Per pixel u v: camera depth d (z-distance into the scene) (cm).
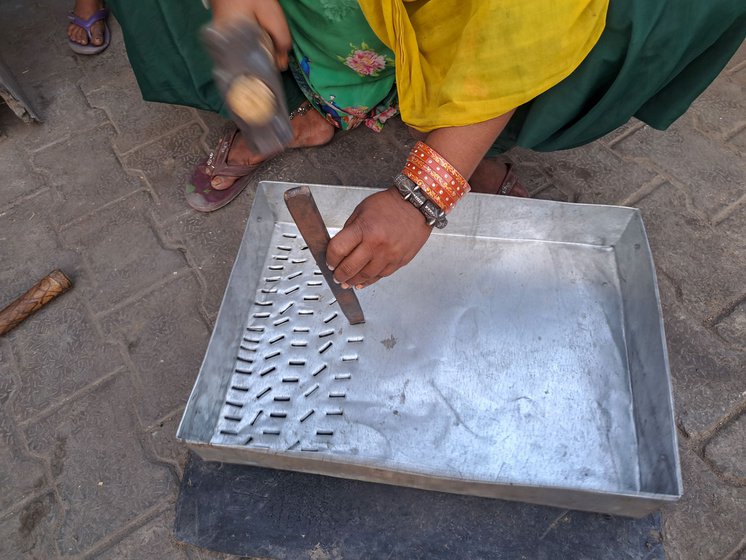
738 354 132
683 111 126
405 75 108
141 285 150
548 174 162
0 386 136
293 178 165
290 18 131
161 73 149
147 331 142
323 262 101
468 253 135
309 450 112
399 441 112
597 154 164
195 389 106
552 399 116
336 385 119
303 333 126
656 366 110
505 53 83
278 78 79
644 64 106
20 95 174
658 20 96
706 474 119
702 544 112
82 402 133
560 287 130
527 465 108
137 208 163
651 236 150
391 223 89
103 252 156
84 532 119
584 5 85
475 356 121
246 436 114
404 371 120
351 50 129
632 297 123
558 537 112
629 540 111
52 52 199
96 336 142
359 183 163
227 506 117
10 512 121
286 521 115
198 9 133
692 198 156
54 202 166
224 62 75
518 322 125
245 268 128
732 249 147
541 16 81
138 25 135
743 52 184
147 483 123
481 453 110
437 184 88
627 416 113
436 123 90
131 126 180
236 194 162
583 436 111
